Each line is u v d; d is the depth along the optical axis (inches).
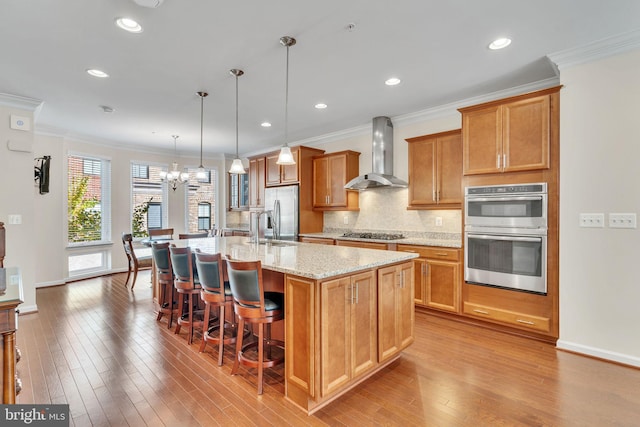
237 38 96.8
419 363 100.3
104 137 224.2
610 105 99.5
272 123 191.6
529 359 102.5
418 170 163.5
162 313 138.1
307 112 170.7
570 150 106.4
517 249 118.1
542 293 112.7
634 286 96.4
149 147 258.2
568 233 107.1
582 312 105.1
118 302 166.9
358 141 204.5
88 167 224.1
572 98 105.9
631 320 97.0
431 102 155.8
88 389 85.4
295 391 80.0
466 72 122.0
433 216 169.8
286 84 124.4
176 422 72.6
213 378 91.8
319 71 120.5
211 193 298.8
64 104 155.2
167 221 269.3
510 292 120.3
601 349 101.6
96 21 87.2
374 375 92.9
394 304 97.8
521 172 116.7
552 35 96.0
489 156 123.5
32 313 148.7
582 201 104.6
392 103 156.9
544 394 83.0
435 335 122.7
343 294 81.0
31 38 95.6
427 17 86.7
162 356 105.4
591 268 103.3
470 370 95.7
